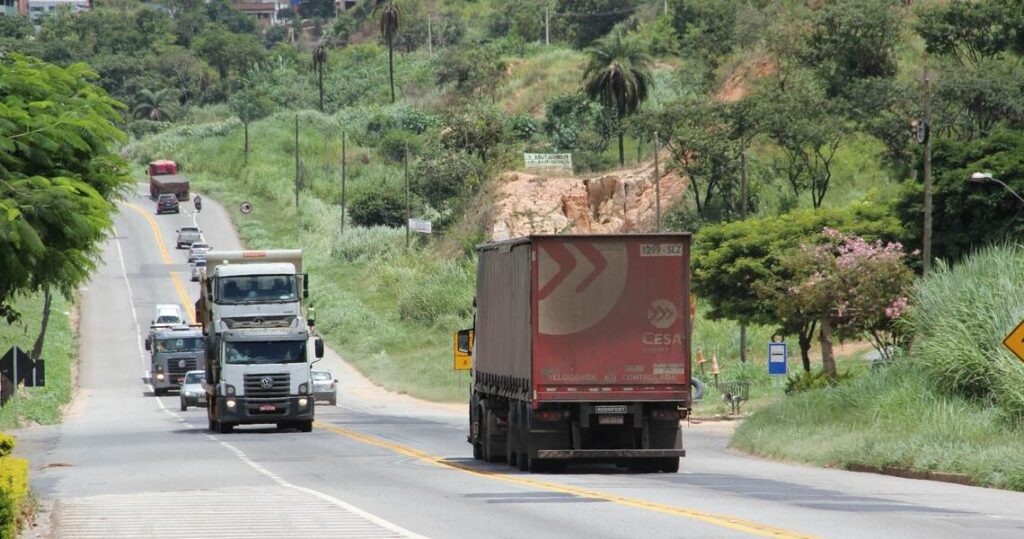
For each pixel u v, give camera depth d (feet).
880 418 206.18
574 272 178.19
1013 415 186.39
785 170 640.99
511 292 188.96
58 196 142.41
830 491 147.54
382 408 435.94
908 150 605.73
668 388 178.81
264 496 138.72
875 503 130.82
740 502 131.23
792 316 327.88
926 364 209.56
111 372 559.79
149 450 238.07
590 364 177.78
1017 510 124.26
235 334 297.74
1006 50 650.02
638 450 177.78
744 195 459.32
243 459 208.44
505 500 134.00
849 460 187.42
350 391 518.78
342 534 104.53
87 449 248.32
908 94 611.88
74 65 167.84
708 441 264.93
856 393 225.35
